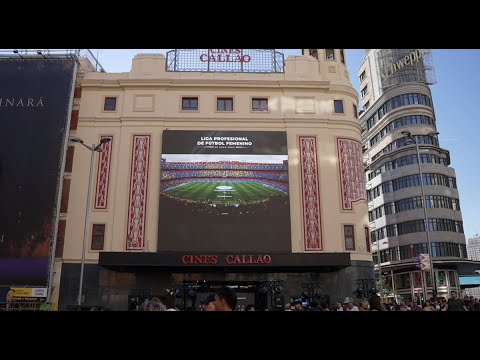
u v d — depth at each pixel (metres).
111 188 28.72
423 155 58.31
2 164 27.59
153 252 25.86
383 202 61.03
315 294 27.03
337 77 31.78
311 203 28.78
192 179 28.41
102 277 27.17
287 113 30.48
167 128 29.81
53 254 26.61
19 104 28.70
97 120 29.95
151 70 31.02
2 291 25.73
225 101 30.78
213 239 27.33
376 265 60.97
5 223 26.70
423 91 62.25
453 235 55.78
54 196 27.27
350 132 30.73
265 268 27.38
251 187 28.34
